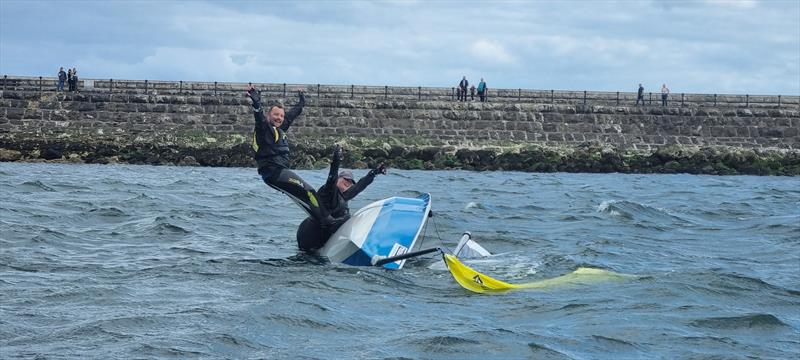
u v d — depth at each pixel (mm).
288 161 47031
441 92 179500
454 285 40188
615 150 161000
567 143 170625
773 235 59156
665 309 35125
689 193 99500
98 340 29234
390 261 44625
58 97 165125
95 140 154750
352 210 70875
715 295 37906
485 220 64000
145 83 170750
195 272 41844
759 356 29062
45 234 52031
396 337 30531
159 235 54125
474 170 156375
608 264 45719
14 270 40938
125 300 35188
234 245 51250
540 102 179125
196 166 151875
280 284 39031
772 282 41594
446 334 30719
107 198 74875
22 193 77688
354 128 167250
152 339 29484
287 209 70938
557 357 28469
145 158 153500
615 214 68688
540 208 74125
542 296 37688
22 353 27578
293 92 174125
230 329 30938
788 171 159250
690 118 173375
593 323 32750
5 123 163125
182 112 166125
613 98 182250
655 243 54812
